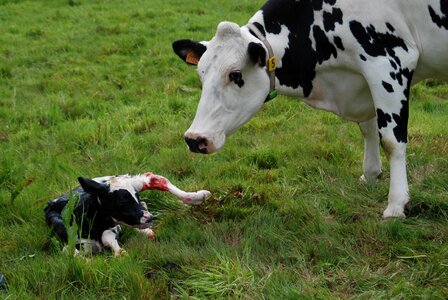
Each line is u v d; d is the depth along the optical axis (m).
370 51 4.18
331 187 5.01
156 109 7.49
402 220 4.30
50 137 6.68
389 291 3.48
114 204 4.05
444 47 4.29
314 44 4.28
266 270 3.76
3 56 10.00
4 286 3.70
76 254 3.91
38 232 4.39
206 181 5.27
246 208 4.72
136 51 10.10
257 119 6.97
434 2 4.16
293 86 4.36
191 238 4.24
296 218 4.52
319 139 6.21
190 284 3.61
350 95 4.43
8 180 5.30
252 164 5.70
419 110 7.15
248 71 3.96
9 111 7.60
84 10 13.04
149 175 4.34
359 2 4.16
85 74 9.05
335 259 3.88
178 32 10.86
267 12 4.25
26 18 12.51
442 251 3.83
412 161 5.41
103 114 7.43
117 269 3.75
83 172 5.50
